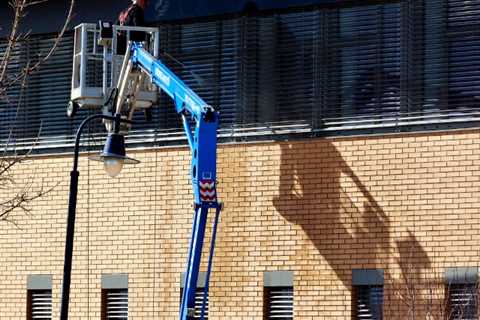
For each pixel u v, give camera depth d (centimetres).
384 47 3061
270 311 3092
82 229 3309
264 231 3098
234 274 3114
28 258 3369
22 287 3369
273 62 3170
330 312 3003
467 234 2895
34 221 3375
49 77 3447
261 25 3200
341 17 3116
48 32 3450
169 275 3194
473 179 2908
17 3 2822
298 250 3056
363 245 2989
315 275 3030
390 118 3025
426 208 2944
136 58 3008
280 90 3152
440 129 2970
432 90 2998
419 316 2900
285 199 3089
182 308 2736
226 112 3203
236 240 3122
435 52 3008
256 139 3155
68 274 2566
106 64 3167
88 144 3350
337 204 3030
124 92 3066
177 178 3216
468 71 2972
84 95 3170
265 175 3117
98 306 3266
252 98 3177
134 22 3139
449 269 2897
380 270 2962
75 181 2609
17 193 3375
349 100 3073
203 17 3266
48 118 3431
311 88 3117
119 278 3250
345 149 3042
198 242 2702
